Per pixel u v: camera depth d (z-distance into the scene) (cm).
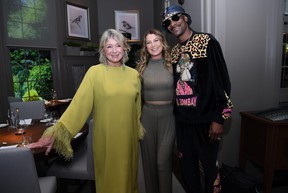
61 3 455
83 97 160
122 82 164
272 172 202
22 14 404
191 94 174
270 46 234
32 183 138
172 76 184
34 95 441
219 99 166
